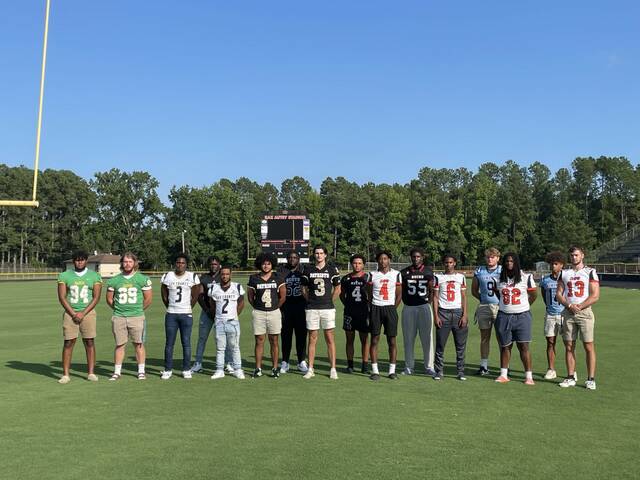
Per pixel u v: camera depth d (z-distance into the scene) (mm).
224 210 92250
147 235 91500
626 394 7770
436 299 8977
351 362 9609
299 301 9688
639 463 5043
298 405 7125
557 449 5406
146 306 9109
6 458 5152
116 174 93188
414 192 105250
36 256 103125
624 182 93562
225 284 9086
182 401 7355
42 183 102500
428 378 9031
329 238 93062
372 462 5035
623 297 27094
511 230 92250
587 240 84062
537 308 21625
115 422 6320
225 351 10023
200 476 4719
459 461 5070
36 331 15375
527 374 8531
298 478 4672
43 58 21703
